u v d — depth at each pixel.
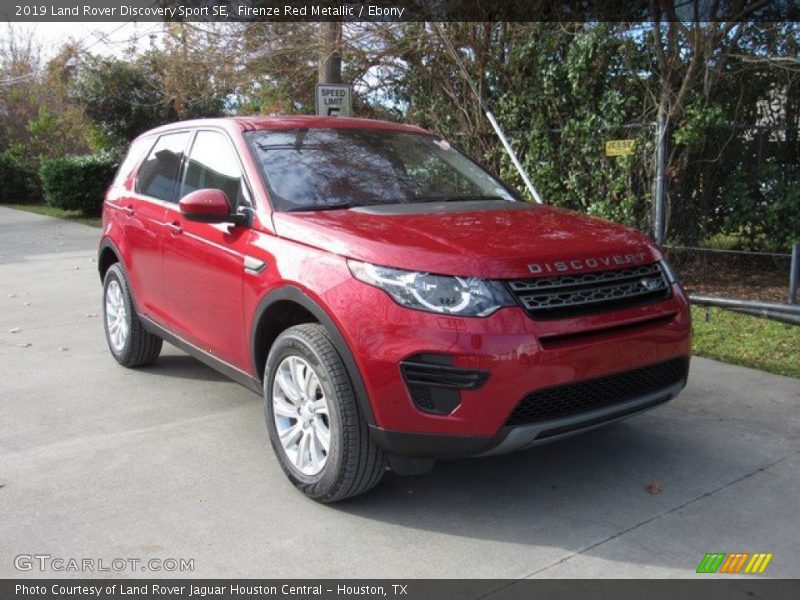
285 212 4.04
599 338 3.36
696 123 7.86
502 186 5.03
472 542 3.33
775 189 8.23
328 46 10.65
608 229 3.91
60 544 3.36
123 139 20.88
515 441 3.24
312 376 3.63
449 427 3.21
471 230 3.65
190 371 6.00
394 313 3.26
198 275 4.61
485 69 9.93
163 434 4.65
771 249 8.35
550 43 9.05
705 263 8.71
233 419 4.89
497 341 3.15
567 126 8.96
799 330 6.60
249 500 3.76
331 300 3.45
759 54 8.02
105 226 6.21
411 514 3.60
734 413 4.78
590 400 3.42
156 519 3.57
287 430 3.86
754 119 8.36
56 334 7.37
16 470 4.14
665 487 3.82
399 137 5.12
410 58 10.80
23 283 10.51
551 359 3.21
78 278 10.82
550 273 3.33
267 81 12.77
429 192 4.57
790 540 3.29
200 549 3.31
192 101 16.50
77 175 20.38
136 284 5.61
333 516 3.59
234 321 4.27
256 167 4.34
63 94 22.25
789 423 4.59
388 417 3.30
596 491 3.79
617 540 3.32
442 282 3.25
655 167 8.28
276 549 3.30
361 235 3.55
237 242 4.20
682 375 3.81
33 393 5.48
